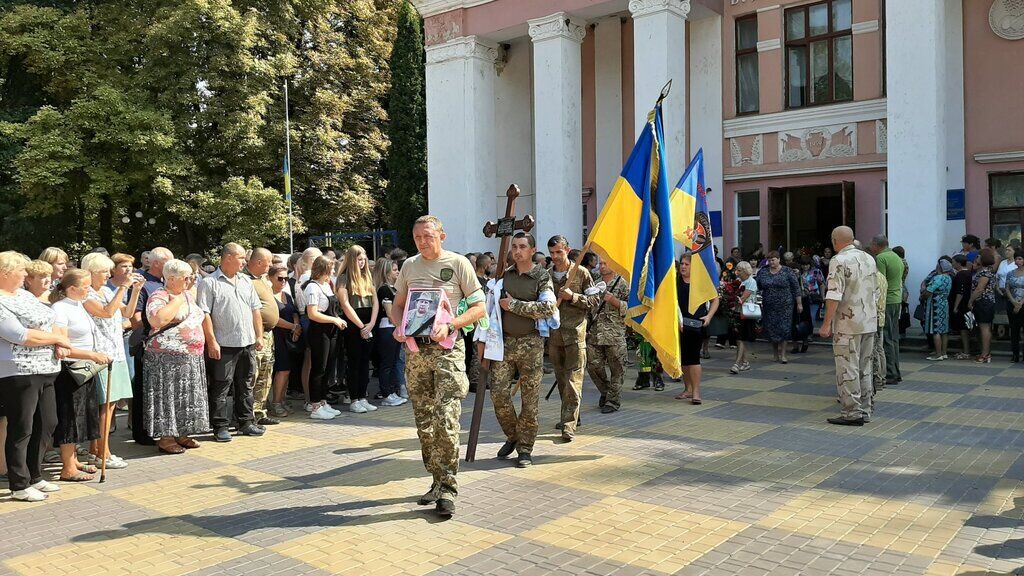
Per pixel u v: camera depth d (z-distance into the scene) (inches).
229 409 319.3
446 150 786.8
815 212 713.6
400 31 1010.1
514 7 735.7
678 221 366.9
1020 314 465.1
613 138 792.3
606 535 181.0
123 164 869.2
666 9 636.7
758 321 526.6
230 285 295.3
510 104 848.3
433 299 200.7
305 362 359.6
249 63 852.6
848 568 158.6
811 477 227.8
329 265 340.5
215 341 289.9
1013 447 260.8
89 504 215.5
